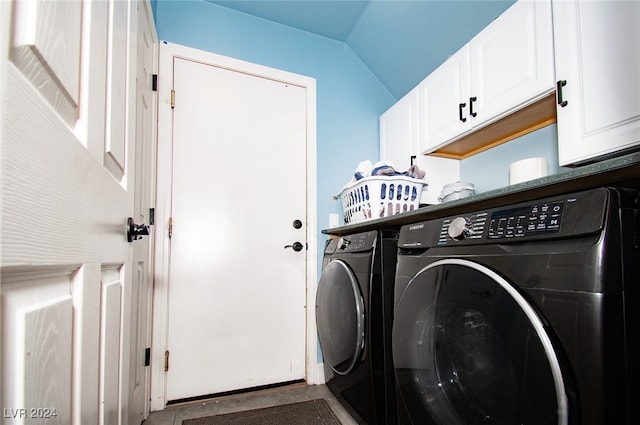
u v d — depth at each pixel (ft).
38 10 1.22
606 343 1.81
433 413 3.02
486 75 5.06
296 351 6.56
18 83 1.10
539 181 2.48
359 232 5.52
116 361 2.47
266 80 6.92
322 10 6.84
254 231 6.48
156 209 5.74
